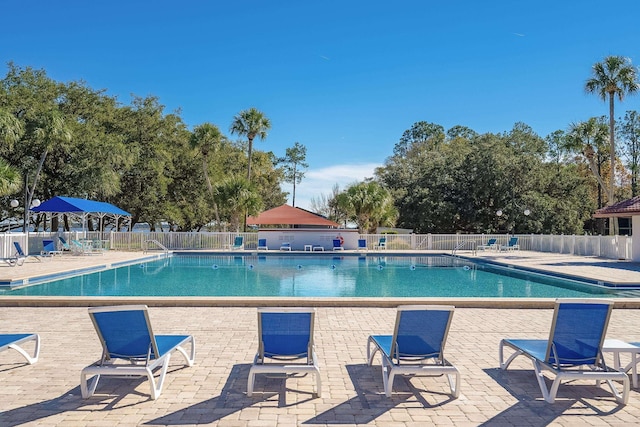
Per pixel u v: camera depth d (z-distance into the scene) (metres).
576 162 45.09
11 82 27.78
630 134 42.72
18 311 8.71
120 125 31.38
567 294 12.87
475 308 9.35
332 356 5.88
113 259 19.88
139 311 4.38
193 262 21.83
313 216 31.48
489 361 5.71
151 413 4.00
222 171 39.12
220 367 5.36
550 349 4.48
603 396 4.51
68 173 27.16
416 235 27.66
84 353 5.91
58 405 4.18
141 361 4.81
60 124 23.72
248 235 27.16
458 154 40.31
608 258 21.23
